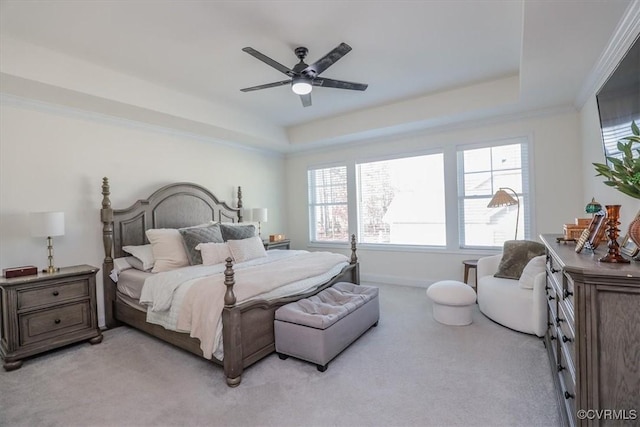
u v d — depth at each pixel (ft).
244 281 8.54
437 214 15.84
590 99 10.28
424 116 13.48
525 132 13.21
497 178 14.10
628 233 4.68
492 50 9.46
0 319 8.81
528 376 7.33
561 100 11.60
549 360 7.80
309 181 19.86
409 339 9.59
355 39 8.69
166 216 13.37
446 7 7.34
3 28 7.74
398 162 16.80
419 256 16.11
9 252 9.62
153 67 10.05
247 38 8.46
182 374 7.85
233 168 16.99
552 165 12.73
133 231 12.28
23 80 8.52
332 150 18.71
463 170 14.88
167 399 6.81
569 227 7.45
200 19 7.57
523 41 7.22
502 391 6.77
